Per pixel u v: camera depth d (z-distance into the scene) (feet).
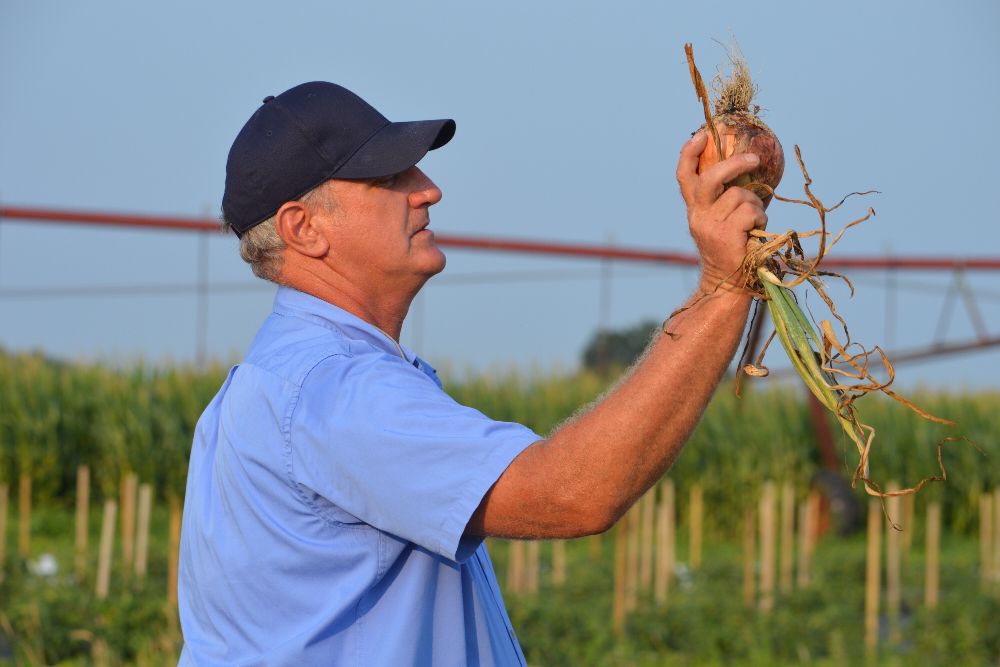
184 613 10.53
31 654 34.68
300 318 10.45
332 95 10.68
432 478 8.95
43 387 75.87
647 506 46.24
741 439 77.51
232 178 10.72
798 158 9.11
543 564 50.21
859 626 41.34
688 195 9.12
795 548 70.33
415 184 10.89
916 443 78.84
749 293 9.05
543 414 81.71
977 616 40.04
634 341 119.24
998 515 51.72
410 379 9.48
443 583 9.95
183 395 75.97
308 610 9.60
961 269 73.97
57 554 53.36
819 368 9.04
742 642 38.47
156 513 74.02
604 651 37.22
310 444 9.37
